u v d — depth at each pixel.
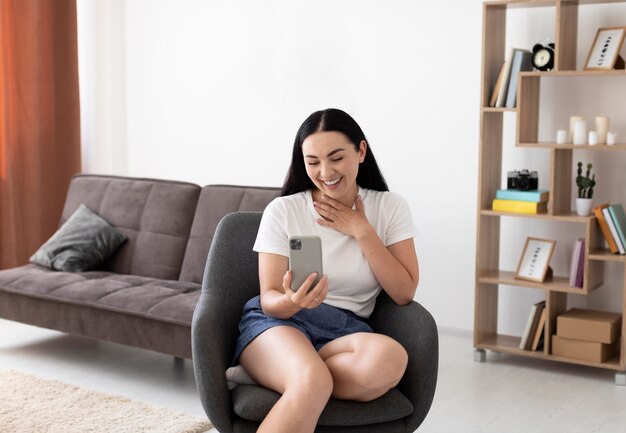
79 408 3.20
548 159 4.06
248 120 4.95
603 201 3.95
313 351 2.21
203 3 5.03
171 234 3.98
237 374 2.35
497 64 3.93
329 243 2.44
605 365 3.64
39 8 5.06
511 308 4.23
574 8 3.81
